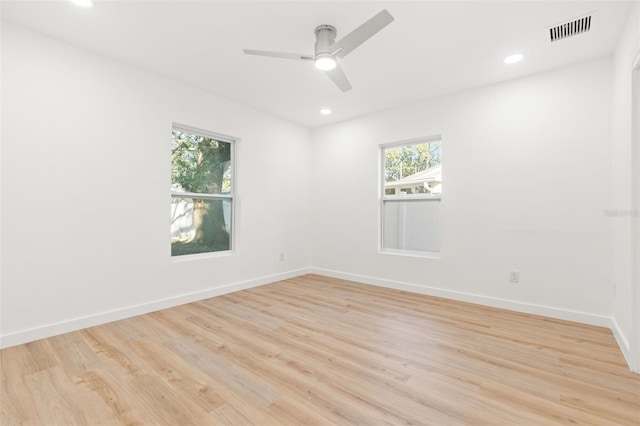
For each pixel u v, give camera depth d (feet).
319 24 7.76
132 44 8.77
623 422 4.95
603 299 9.16
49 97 8.30
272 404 5.41
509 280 10.78
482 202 11.39
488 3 6.89
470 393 5.76
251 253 13.93
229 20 7.63
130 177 9.91
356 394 5.72
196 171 12.31
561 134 9.88
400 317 9.93
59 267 8.45
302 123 16.30
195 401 5.49
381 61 9.59
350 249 15.35
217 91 12.09
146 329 8.84
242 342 7.99
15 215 7.75
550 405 5.40
